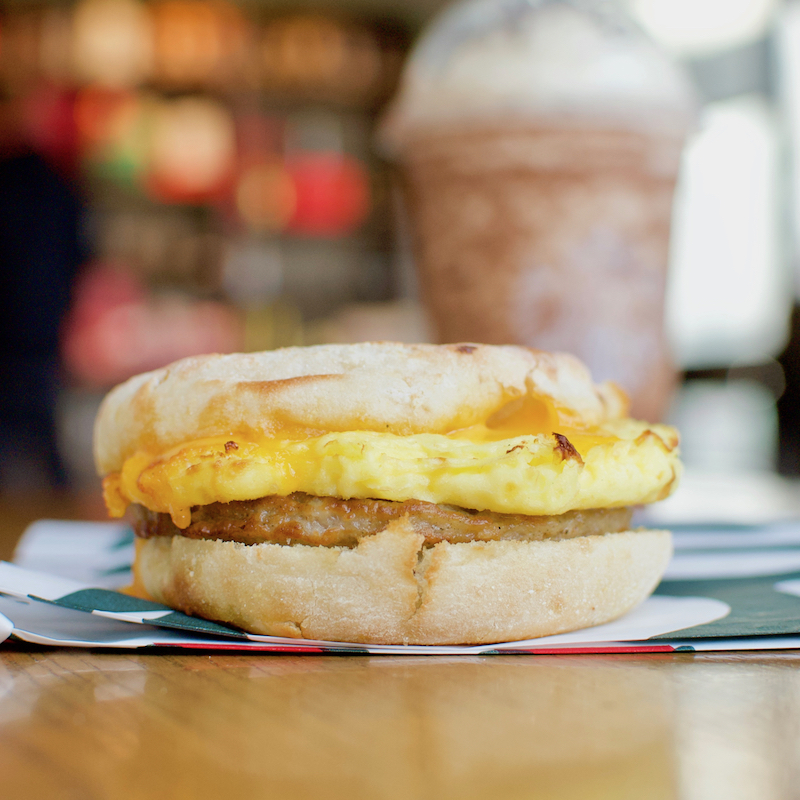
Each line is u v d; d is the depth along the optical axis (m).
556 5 0.33
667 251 0.35
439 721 0.18
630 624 0.23
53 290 0.97
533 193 0.33
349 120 1.47
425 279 0.36
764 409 0.99
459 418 0.23
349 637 0.22
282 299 1.44
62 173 1.00
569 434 0.24
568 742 0.17
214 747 0.17
